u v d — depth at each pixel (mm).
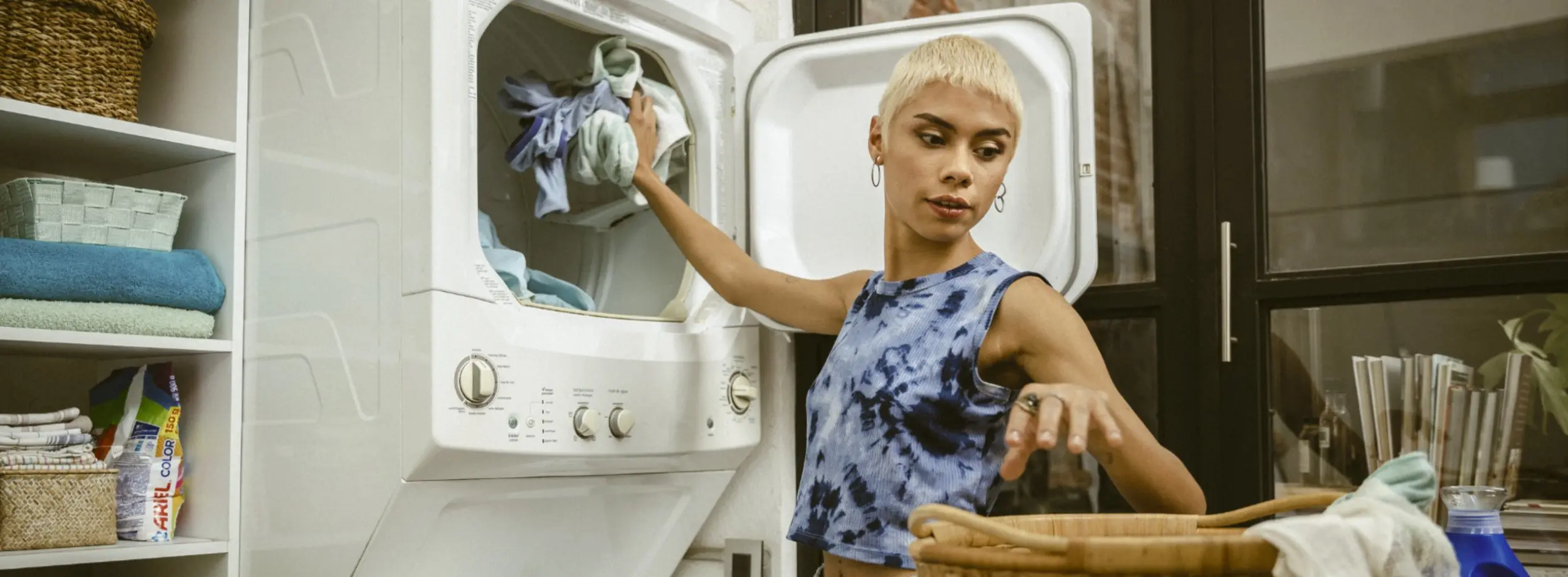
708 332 1844
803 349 2027
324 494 1562
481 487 1553
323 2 1636
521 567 1724
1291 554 695
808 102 1837
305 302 1618
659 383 1734
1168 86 1817
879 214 1761
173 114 1834
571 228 1985
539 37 1842
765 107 1825
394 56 1524
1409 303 1659
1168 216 1802
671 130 1808
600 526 1811
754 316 1932
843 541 1293
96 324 1576
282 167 1678
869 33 1763
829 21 2109
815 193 1815
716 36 1888
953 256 1372
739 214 1847
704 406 1815
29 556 1485
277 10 1708
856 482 1297
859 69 1788
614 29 1740
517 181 1916
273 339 1665
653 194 1701
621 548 1867
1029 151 1661
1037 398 856
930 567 798
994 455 1287
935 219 1327
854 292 1569
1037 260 1630
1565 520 1551
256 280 1706
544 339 1572
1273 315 1744
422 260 1457
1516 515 1580
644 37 1784
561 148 1683
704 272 1672
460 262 1481
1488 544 1097
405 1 1521
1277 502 964
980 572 753
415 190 1478
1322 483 1695
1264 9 1779
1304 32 1753
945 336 1280
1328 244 1722
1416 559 745
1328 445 1696
